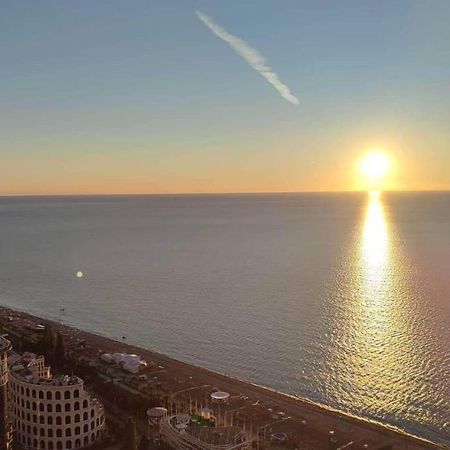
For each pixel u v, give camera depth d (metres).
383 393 198.12
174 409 180.25
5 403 156.62
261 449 155.88
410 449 157.88
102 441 160.50
